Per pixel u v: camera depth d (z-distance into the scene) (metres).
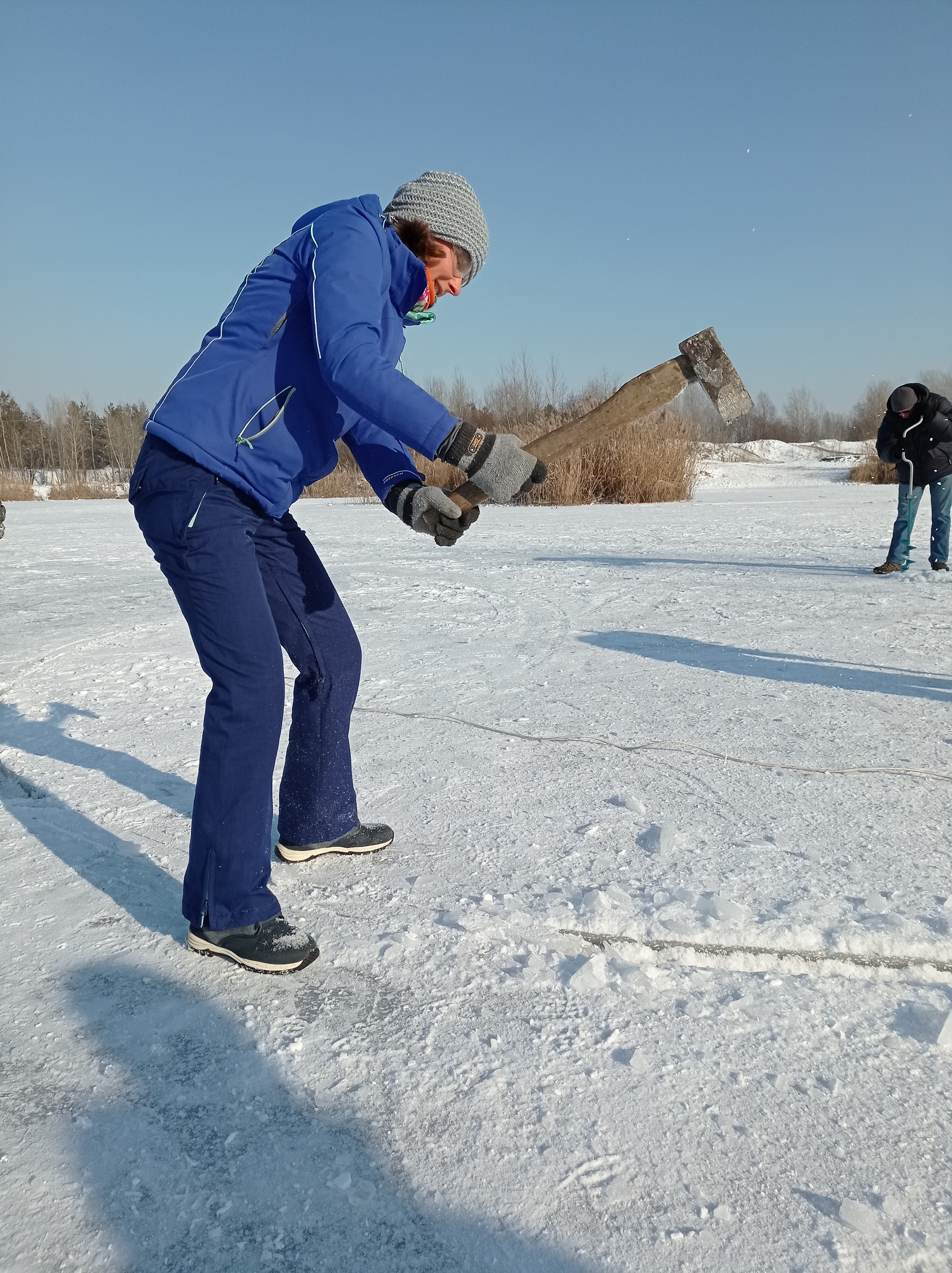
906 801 2.76
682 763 3.13
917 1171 1.34
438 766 3.13
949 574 7.39
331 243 1.89
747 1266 1.18
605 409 2.35
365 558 9.41
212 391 1.89
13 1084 1.56
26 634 5.57
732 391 2.30
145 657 4.91
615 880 2.25
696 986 1.80
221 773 1.90
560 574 8.02
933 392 7.35
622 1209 1.28
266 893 1.95
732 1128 1.42
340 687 2.35
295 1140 1.42
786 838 2.49
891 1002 1.75
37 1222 1.27
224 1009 1.77
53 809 2.80
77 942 2.03
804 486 26.98
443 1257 1.21
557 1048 1.62
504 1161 1.37
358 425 2.27
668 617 5.89
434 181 2.08
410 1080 1.55
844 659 4.65
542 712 3.77
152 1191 1.33
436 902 2.17
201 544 1.88
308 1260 1.21
